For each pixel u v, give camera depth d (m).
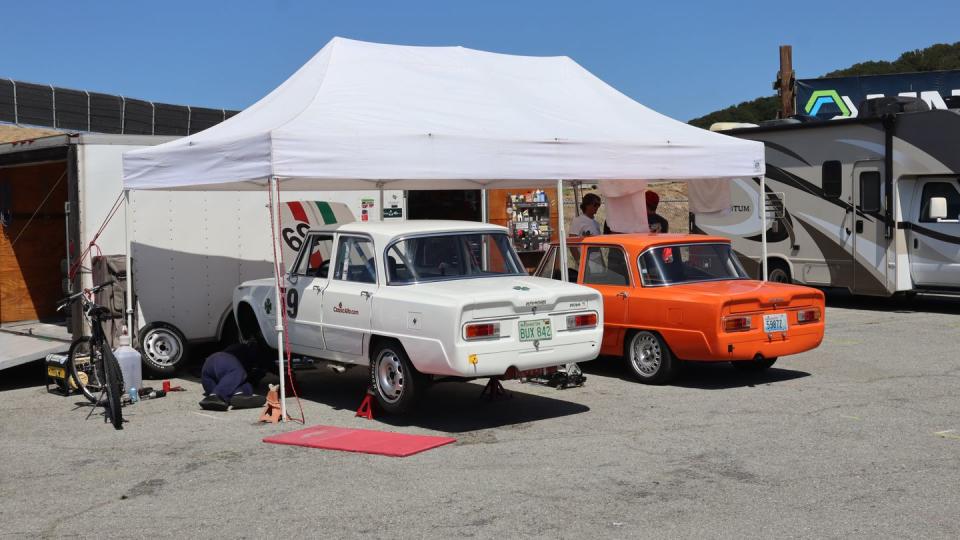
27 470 7.13
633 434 7.59
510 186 12.50
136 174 10.01
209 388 9.28
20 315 13.59
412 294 8.01
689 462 6.69
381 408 8.62
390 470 6.71
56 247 13.93
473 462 6.87
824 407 8.40
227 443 7.73
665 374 9.57
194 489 6.43
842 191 16.03
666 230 13.60
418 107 9.84
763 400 8.77
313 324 9.09
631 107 12.09
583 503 5.80
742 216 17.86
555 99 11.48
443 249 8.75
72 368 9.95
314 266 9.38
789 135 16.89
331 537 5.35
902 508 5.55
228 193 11.82
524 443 7.41
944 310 15.55
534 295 7.91
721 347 8.98
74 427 8.61
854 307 16.41
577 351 8.16
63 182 13.90
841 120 15.95
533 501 5.88
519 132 9.77
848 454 6.80
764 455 6.83
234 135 9.03
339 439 7.66
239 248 11.93
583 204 13.02
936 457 6.67
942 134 14.55
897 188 15.22
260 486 6.43
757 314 9.18
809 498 5.79
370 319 8.35
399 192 13.71
